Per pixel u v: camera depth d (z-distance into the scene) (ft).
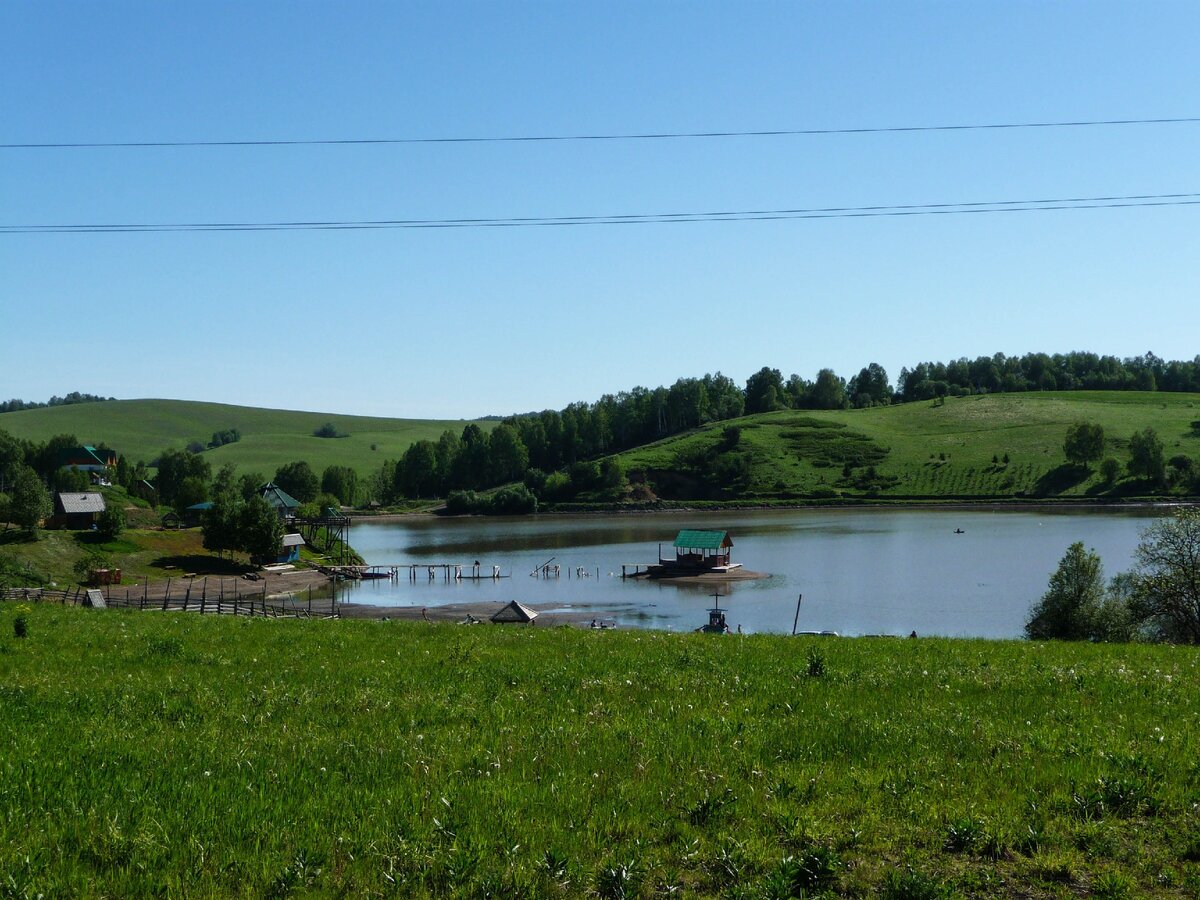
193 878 29.53
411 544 557.74
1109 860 33.04
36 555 328.49
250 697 56.29
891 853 33.58
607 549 508.94
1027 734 46.98
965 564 391.04
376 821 34.12
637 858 31.65
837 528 569.64
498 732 47.47
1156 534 161.68
